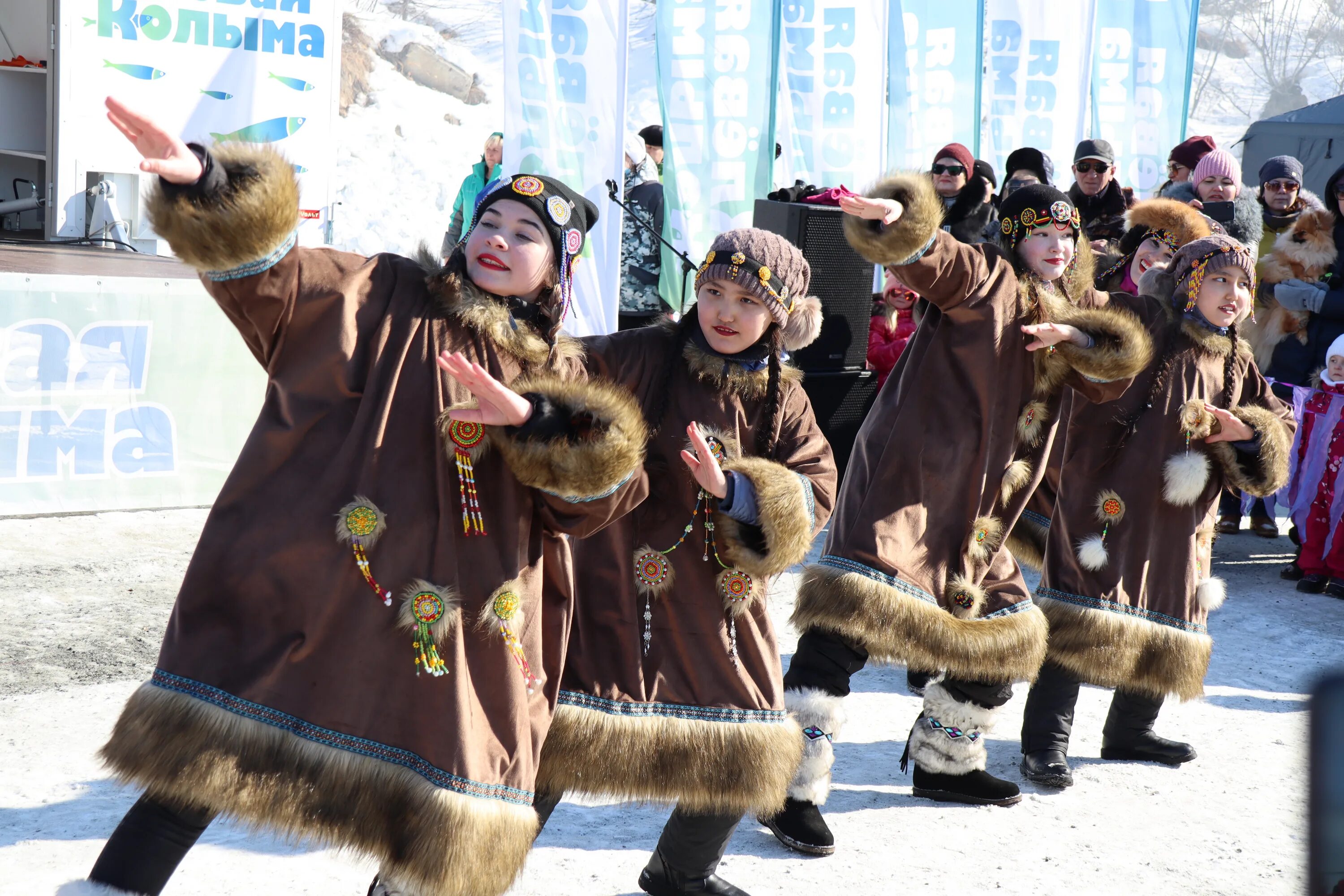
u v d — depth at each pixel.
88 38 7.57
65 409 5.55
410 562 2.03
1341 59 37.00
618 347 2.59
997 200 6.92
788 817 3.10
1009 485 3.26
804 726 3.07
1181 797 3.64
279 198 1.91
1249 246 5.41
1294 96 36.34
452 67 24.88
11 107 9.27
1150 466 3.71
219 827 2.96
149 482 5.81
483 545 2.09
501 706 2.09
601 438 2.03
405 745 2.01
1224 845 3.31
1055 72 9.94
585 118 7.03
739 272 2.50
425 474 2.06
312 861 2.82
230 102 7.89
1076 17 9.96
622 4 7.01
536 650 2.18
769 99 8.16
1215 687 4.69
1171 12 10.99
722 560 2.51
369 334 2.08
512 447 2.01
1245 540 7.27
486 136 23.64
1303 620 5.72
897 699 4.43
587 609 2.50
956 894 2.93
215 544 2.02
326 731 1.99
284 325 2.04
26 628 4.19
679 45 8.09
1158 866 3.16
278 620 2.01
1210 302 3.79
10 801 2.96
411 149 21.84
